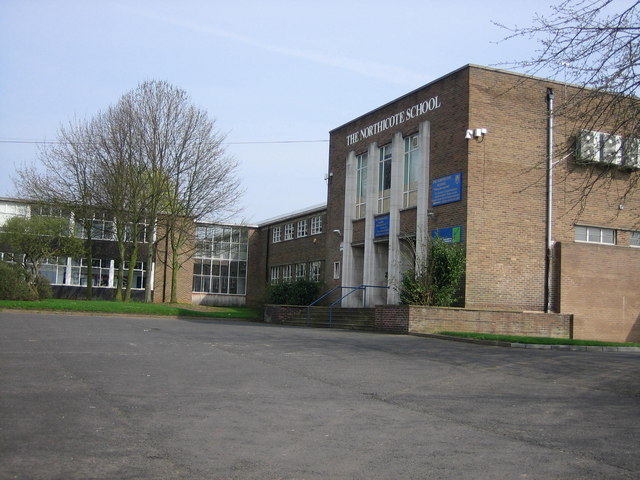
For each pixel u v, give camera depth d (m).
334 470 6.02
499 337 19.83
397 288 25.66
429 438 7.35
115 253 47.78
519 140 25.94
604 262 26.48
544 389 10.85
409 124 29.12
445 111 26.78
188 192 39.22
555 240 26.22
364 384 10.89
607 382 11.65
